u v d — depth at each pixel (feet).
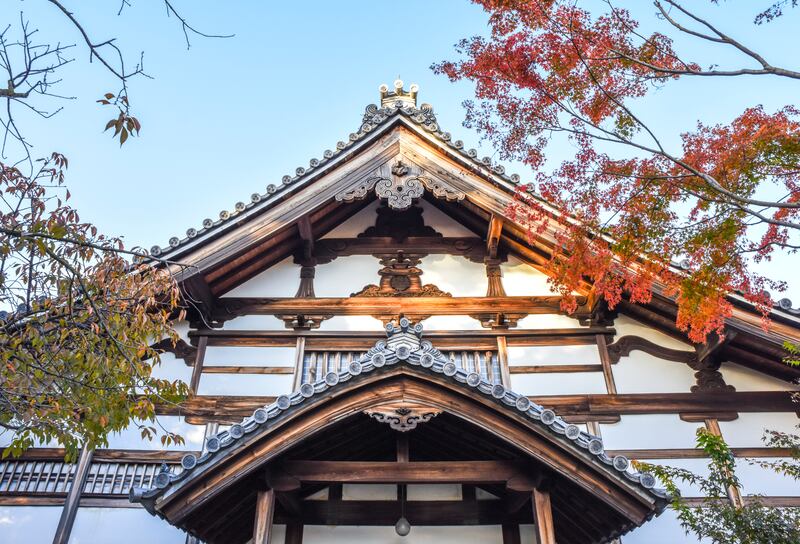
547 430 24.67
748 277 26.66
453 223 46.06
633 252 27.99
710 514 26.99
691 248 26.43
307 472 25.77
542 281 42.86
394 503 30.58
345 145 41.83
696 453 35.22
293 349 39.58
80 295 23.97
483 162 40.68
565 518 28.94
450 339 39.99
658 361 38.70
